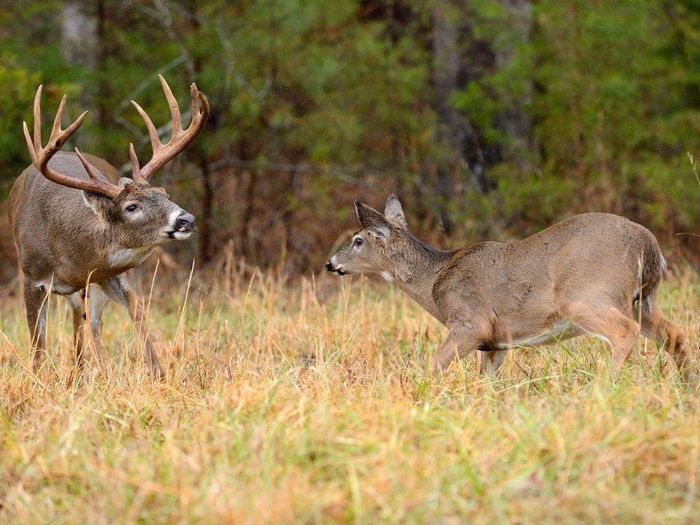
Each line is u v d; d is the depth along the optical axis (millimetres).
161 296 18375
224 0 22000
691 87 22750
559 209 19969
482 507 6984
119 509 7266
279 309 15594
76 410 9164
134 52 22016
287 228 21641
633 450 7559
